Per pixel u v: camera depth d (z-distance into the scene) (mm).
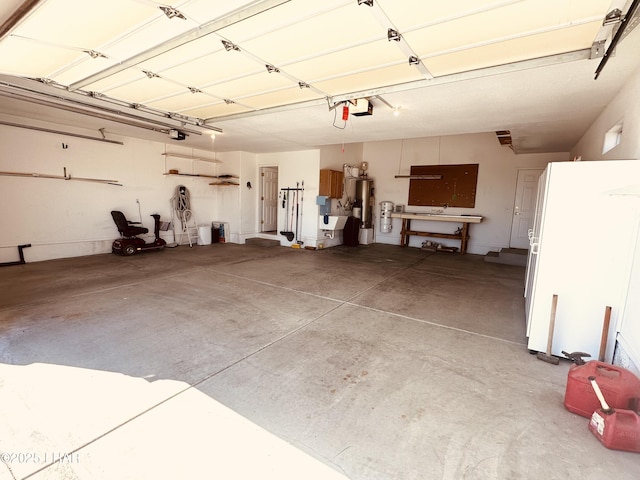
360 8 1961
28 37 2434
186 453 1641
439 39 2369
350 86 3451
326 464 1604
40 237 5812
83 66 3029
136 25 2248
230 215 8891
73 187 6164
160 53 2621
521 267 6594
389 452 1698
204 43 2482
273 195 9609
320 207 8070
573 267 2646
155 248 7391
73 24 2240
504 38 2338
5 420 1837
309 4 1922
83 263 5805
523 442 1797
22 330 3027
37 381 2229
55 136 5824
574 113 4133
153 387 2203
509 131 5625
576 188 2572
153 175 7473
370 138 6492
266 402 2082
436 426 1907
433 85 3240
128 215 7082
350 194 9297
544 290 2768
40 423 1821
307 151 8102
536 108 3988
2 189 5305
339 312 3787
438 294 4621
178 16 2109
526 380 2441
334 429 1855
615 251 2484
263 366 2527
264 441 1744
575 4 1896
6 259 5438
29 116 5246
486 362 2705
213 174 8922
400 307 4031
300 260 6797
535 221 3627
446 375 2482
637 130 2625
